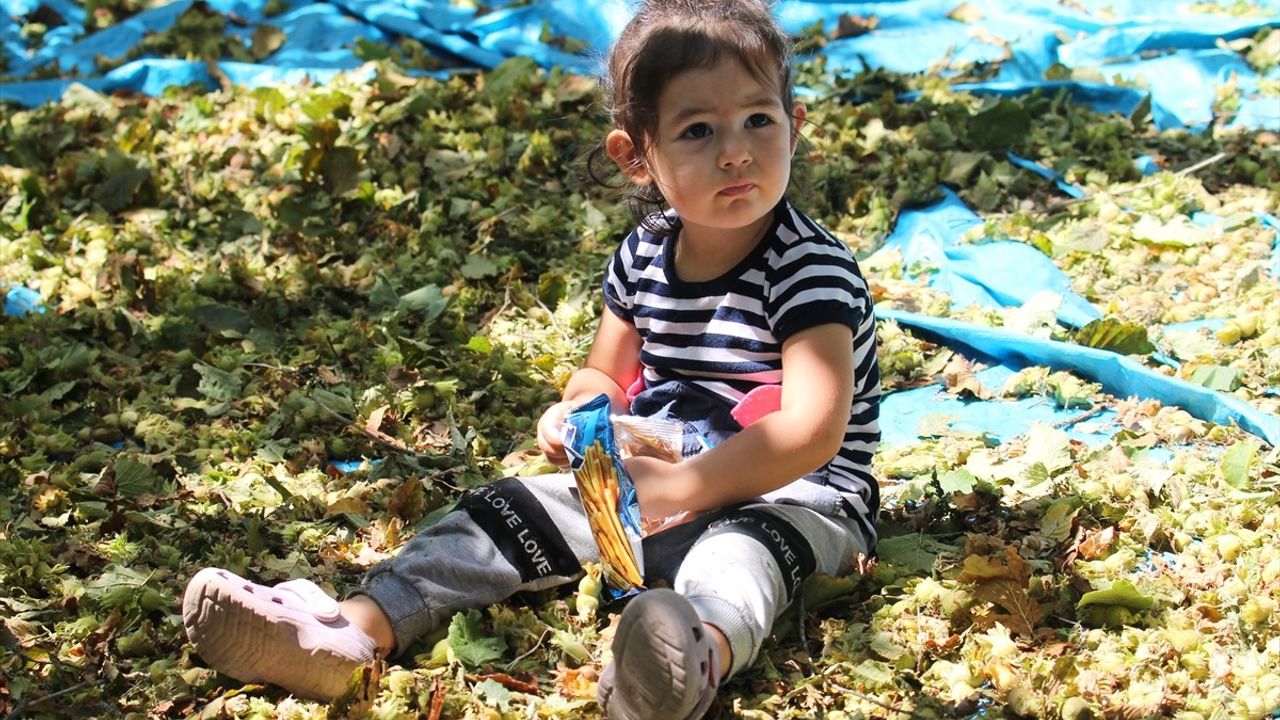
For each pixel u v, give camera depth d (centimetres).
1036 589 281
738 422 287
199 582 259
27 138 554
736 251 290
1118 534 307
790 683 266
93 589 296
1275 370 379
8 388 402
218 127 577
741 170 273
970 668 263
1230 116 569
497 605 285
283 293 452
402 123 573
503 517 287
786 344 280
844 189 511
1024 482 330
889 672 266
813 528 281
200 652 263
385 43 662
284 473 355
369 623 272
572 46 651
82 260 478
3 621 287
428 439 373
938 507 321
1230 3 670
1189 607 284
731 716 258
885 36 659
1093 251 460
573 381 314
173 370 410
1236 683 259
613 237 487
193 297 444
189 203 520
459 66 650
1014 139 530
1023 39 633
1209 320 417
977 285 446
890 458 349
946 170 512
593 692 261
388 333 423
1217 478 329
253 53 663
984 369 404
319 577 306
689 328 294
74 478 351
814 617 284
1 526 331
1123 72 612
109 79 634
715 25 275
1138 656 265
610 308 314
